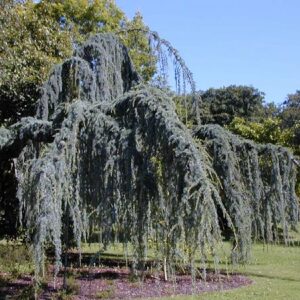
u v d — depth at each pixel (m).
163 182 5.52
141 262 6.02
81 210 6.29
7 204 9.88
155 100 5.79
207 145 8.44
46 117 8.57
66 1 19.06
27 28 12.51
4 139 8.36
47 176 5.56
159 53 8.88
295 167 9.46
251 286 8.54
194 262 5.21
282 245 15.47
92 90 8.22
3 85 11.29
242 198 8.56
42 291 7.27
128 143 5.77
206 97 38.47
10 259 9.35
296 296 7.82
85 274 9.11
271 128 18.70
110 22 19.73
